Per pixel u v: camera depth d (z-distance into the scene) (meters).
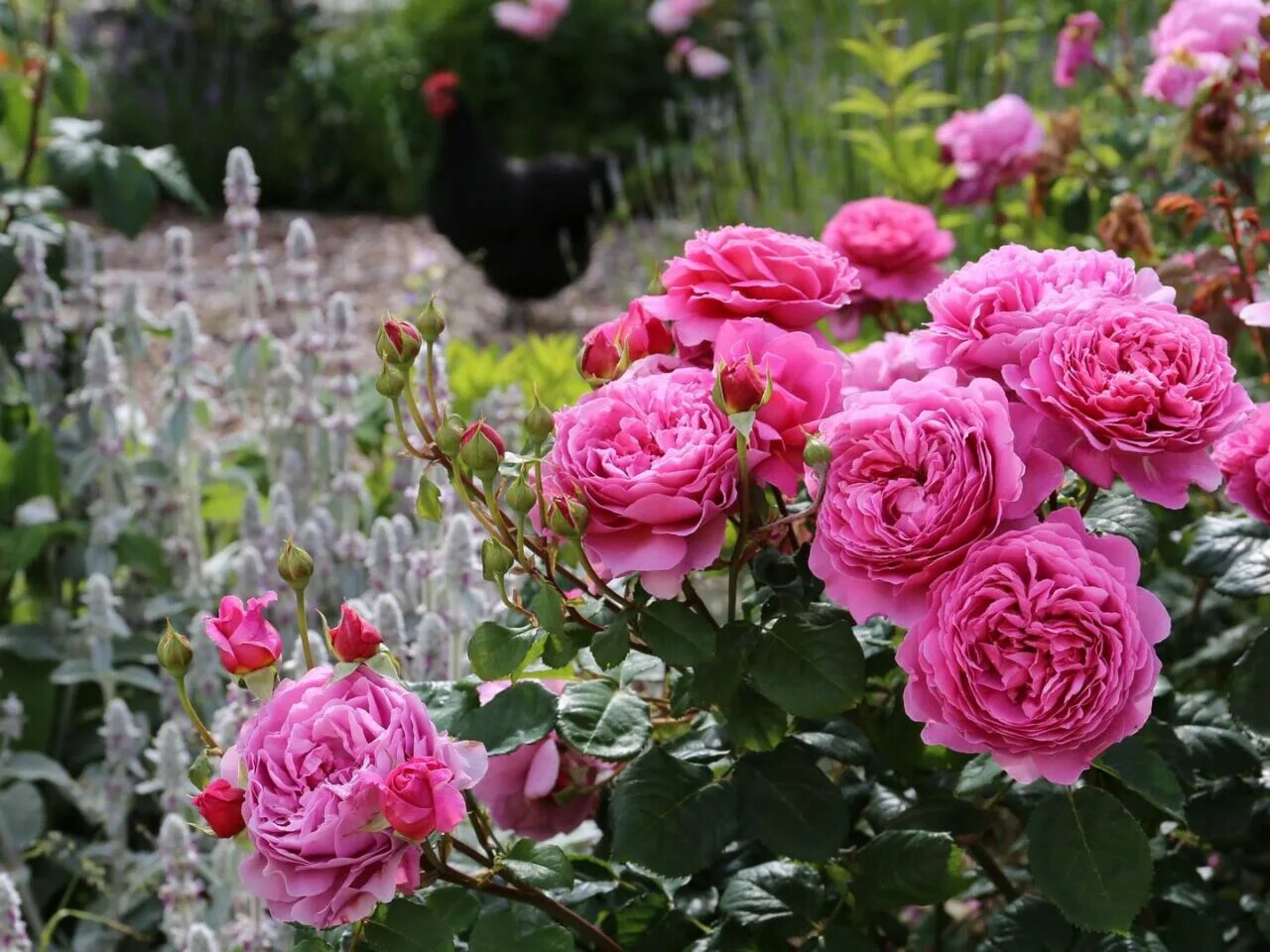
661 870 1.24
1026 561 1.12
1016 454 1.17
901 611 1.16
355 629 1.14
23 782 2.25
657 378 1.26
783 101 5.39
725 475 1.17
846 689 1.21
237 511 2.83
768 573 1.35
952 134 2.72
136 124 6.94
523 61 7.26
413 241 6.24
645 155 6.67
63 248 2.84
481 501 1.44
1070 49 2.88
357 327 4.96
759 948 1.36
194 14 7.43
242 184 2.63
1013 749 1.11
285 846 1.08
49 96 2.94
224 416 3.91
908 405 1.18
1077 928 1.35
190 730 2.28
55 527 2.54
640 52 7.25
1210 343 1.19
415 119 7.03
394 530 2.20
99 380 2.48
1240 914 1.58
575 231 5.30
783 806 1.29
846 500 1.16
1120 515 1.39
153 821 2.48
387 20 7.68
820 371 1.23
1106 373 1.19
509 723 1.26
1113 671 1.08
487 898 1.44
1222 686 1.77
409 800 1.04
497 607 1.97
